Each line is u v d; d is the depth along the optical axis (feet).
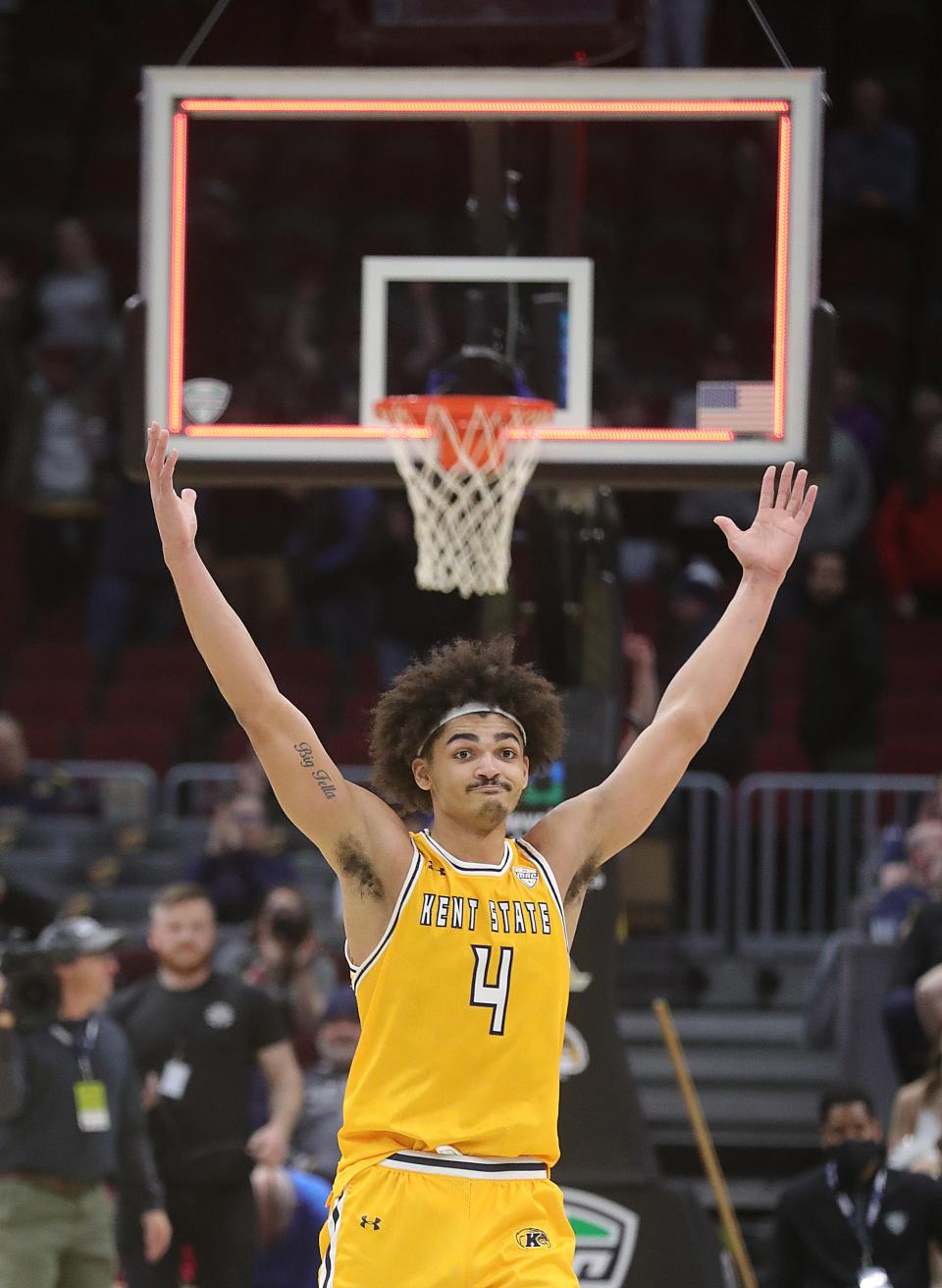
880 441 147.43
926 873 103.45
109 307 158.30
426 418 69.10
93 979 73.36
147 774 130.00
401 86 69.00
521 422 69.05
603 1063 72.43
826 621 125.59
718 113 68.39
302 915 95.09
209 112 69.46
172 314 69.72
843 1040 102.78
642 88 68.59
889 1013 89.51
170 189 69.67
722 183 136.77
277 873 112.16
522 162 72.08
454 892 41.96
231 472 69.41
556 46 72.74
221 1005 79.36
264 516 144.97
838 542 136.67
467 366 70.49
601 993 72.90
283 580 144.87
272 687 42.63
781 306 68.18
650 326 81.41
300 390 70.03
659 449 68.69
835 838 122.93
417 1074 41.24
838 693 124.77
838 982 104.53
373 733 44.14
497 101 68.74
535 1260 40.45
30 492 151.02
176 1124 78.23
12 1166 70.59
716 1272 70.95
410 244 74.13
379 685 128.06
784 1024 112.68
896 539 144.56
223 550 144.87
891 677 138.10
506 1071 41.34
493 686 42.78
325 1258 41.70
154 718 139.23
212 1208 78.07
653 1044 110.93
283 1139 78.64
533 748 43.65
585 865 44.01
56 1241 70.79
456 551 68.80
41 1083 71.20
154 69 69.41
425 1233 40.47
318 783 42.27
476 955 41.52
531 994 41.70
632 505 146.41
